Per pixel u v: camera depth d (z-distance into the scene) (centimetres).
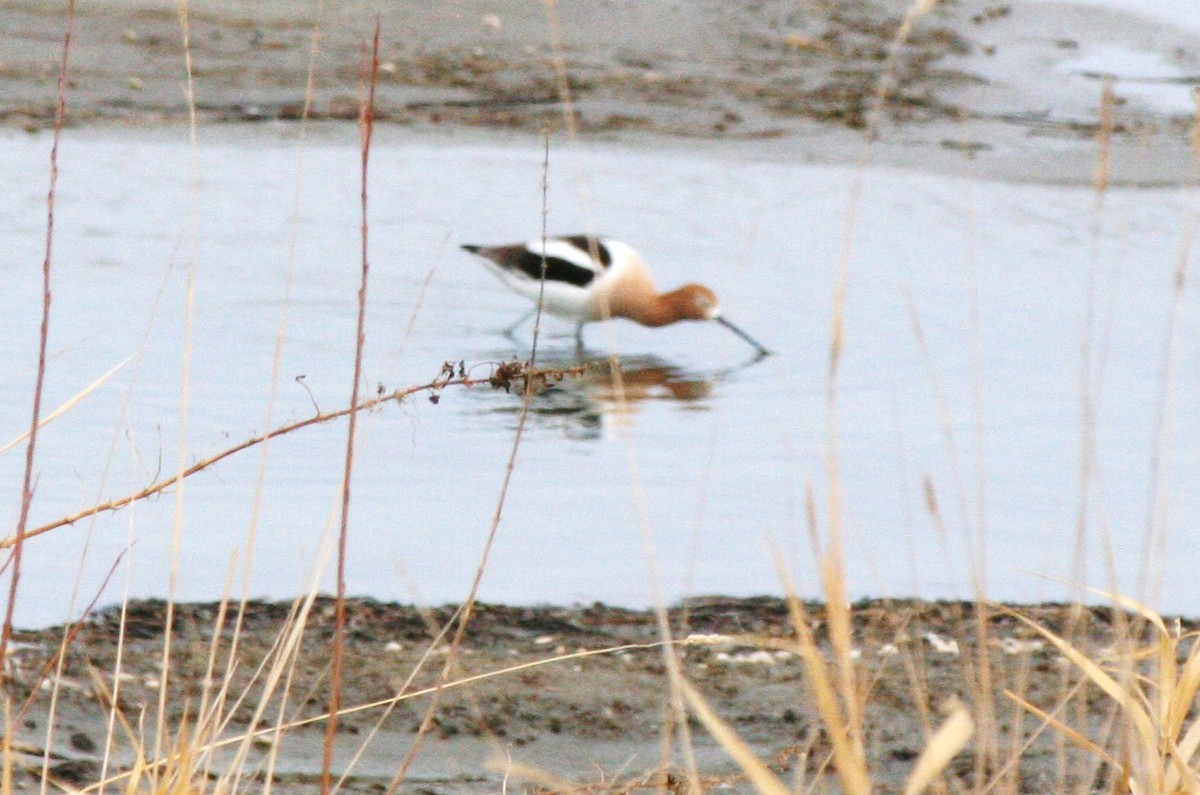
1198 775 503
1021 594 925
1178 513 1069
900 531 1023
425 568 939
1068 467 1148
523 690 794
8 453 1087
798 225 1853
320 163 2002
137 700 755
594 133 2208
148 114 2164
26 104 2155
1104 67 2591
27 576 898
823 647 844
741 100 2369
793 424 1243
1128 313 1548
